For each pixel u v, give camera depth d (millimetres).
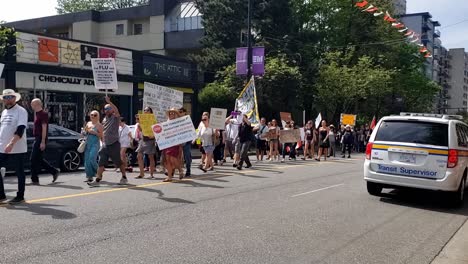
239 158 15523
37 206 7988
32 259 5258
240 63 26438
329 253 5953
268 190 10641
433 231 7449
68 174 13102
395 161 9773
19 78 20844
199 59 33219
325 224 7508
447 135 9461
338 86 35719
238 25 33375
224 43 33875
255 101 18594
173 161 11516
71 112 23688
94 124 10539
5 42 20125
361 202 9680
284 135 20047
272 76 30266
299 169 15867
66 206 8031
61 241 5973
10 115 8141
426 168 9453
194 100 30906
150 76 27531
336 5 41062
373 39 41438
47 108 22453
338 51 40219
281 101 31781
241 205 8703
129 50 26281
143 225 6922
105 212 7656
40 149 10602
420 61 47562
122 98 26203
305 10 41500
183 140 11477
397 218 8305
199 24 41562
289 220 7656
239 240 6332
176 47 42500
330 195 10406
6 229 6469
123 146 13062
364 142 33312
